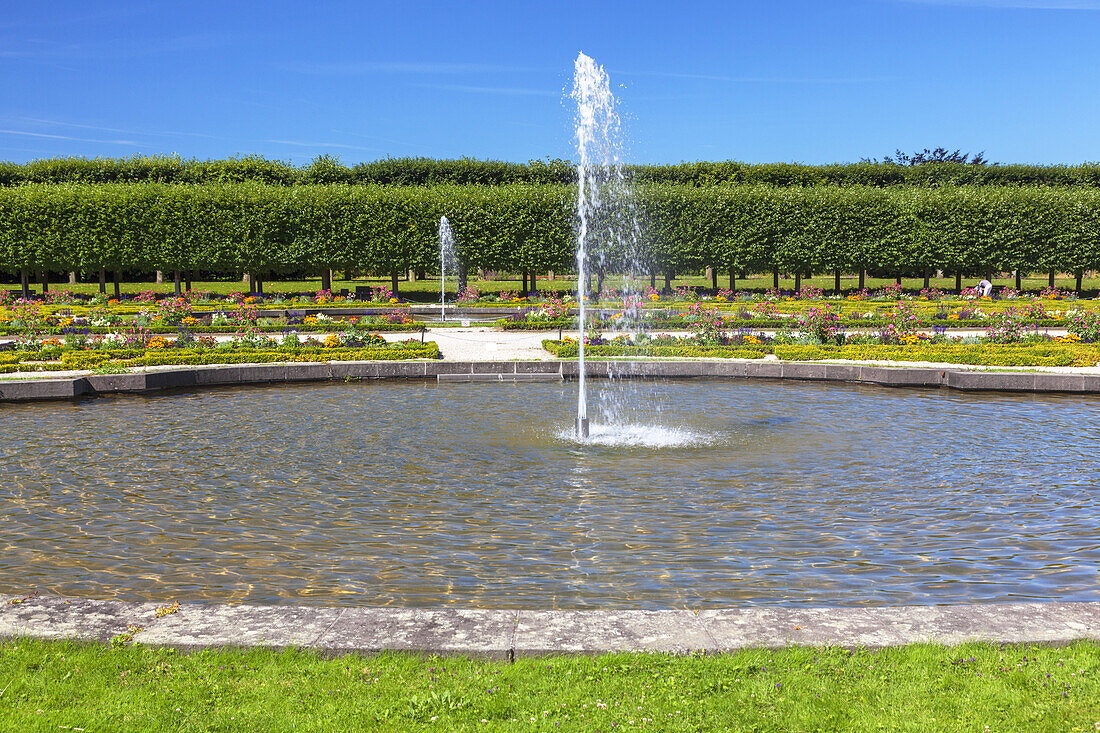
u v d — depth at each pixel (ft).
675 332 89.66
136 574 22.41
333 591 21.24
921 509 28.17
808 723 12.89
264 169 179.32
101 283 143.54
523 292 149.48
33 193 136.05
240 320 89.51
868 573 22.34
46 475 32.60
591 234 148.46
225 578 22.12
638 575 22.24
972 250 149.18
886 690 13.73
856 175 193.47
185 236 139.95
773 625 15.98
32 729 12.72
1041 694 13.53
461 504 28.84
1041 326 91.35
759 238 148.66
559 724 12.88
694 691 13.78
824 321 74.23
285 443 38.47
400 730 12.80
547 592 21.11
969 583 21.65
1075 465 34.09
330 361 63.77
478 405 49.34
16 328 84.99
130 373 54.49
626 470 33.47
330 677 14.37
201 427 42.34
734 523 26.68
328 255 144.36
